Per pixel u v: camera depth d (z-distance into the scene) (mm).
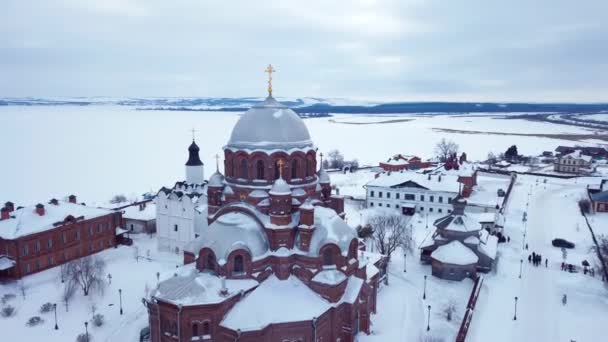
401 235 89938
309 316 49719
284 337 49406
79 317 61719
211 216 61094
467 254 76062
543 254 87750
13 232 73812
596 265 78812
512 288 71812
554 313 63688
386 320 61406
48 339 56094
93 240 86875
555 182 163750
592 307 65562
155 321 52250
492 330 58750
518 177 173875
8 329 58188
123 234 96875
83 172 181250
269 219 55906
